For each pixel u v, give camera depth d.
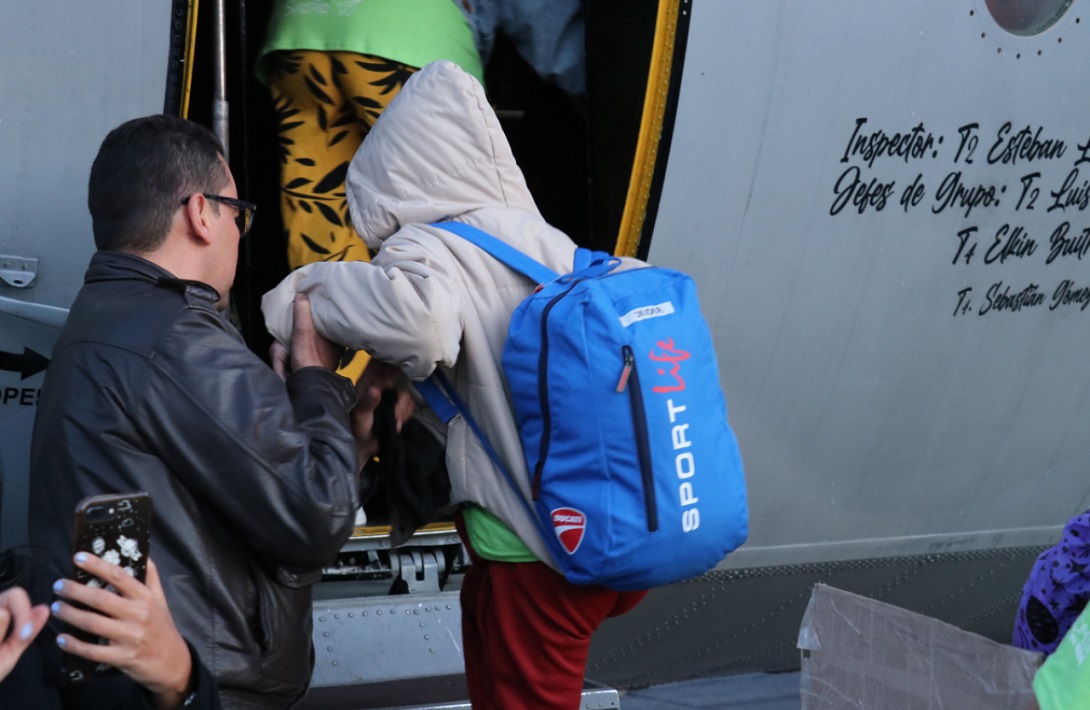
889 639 2.10
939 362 3.81
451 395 2.05
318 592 3.09
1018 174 3.73
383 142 2.10
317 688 2.73
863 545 3.97
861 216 3.50
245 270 3.31
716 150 3.23
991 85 3.59
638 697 4.53
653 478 1.84
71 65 2.55
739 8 3.15
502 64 3.62
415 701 2.66
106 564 1.15
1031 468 4.18
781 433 3.63
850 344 3.63
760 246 3.39
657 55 3.10
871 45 3.35
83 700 1.37
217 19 2.81
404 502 2.20
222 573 1.73
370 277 1.90
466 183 2.09
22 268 2.57
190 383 1.68
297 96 3.08
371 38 2.93
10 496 2.58
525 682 2.04
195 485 1.69
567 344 1.86
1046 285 3.92
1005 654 1.87
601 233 3.38
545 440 1.89
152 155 1.82
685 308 1.96
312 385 1.86
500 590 2.05
